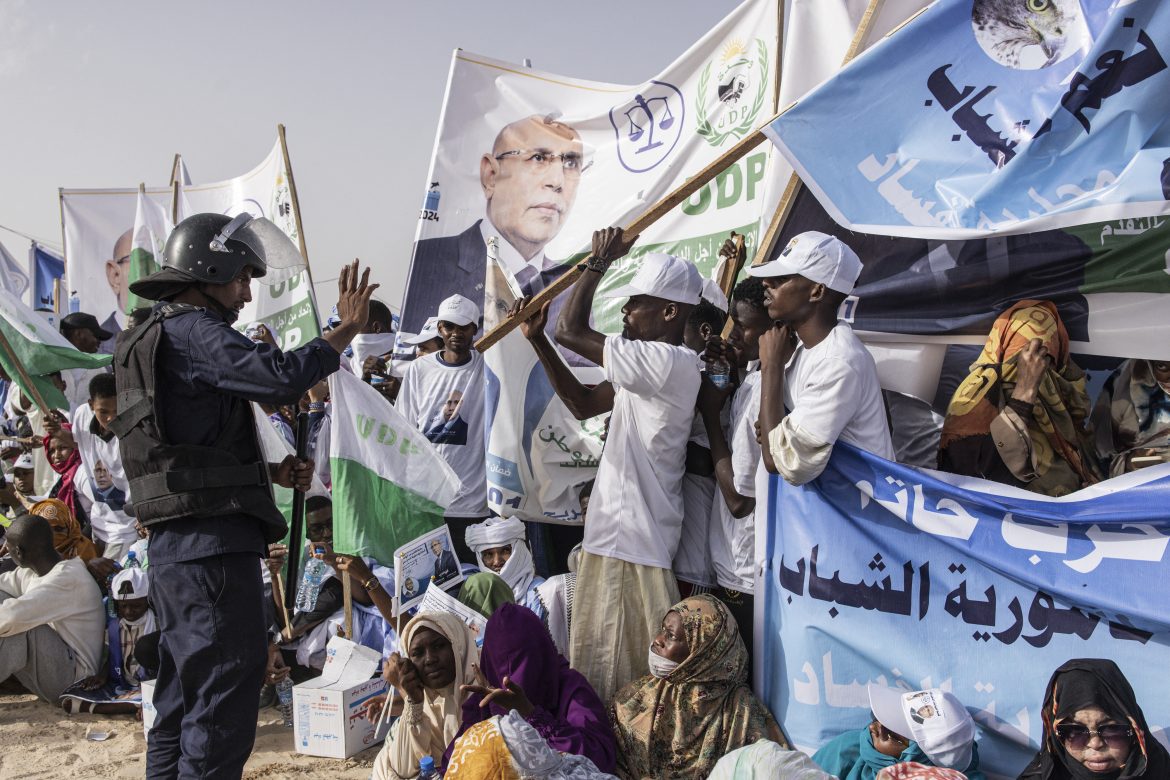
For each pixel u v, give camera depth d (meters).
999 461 4.47
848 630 4.36
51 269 18.03
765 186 5.92
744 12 6.66
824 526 4.43
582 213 7.55
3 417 12.56
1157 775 3.55
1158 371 4.78
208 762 3.98
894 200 4.50
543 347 5.29
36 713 6.58
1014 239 4.50
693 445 5.11
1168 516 3.80
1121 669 3.91
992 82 4.42
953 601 4.21
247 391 3.96
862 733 4.24
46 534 7.08
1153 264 4.30
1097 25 4.29
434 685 4.82
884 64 4.53
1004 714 4.09
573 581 5.46
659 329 4.94
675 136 7.06
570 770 3.61
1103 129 4.24
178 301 4.23
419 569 5.54
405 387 7.65
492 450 6.39
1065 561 4.00
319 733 5.70
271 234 4.55
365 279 4.33
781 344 4.48
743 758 3.74
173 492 4.02
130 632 6.80
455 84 7.90
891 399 4.80
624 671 4.82
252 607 4.14
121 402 4.12
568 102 7.71
